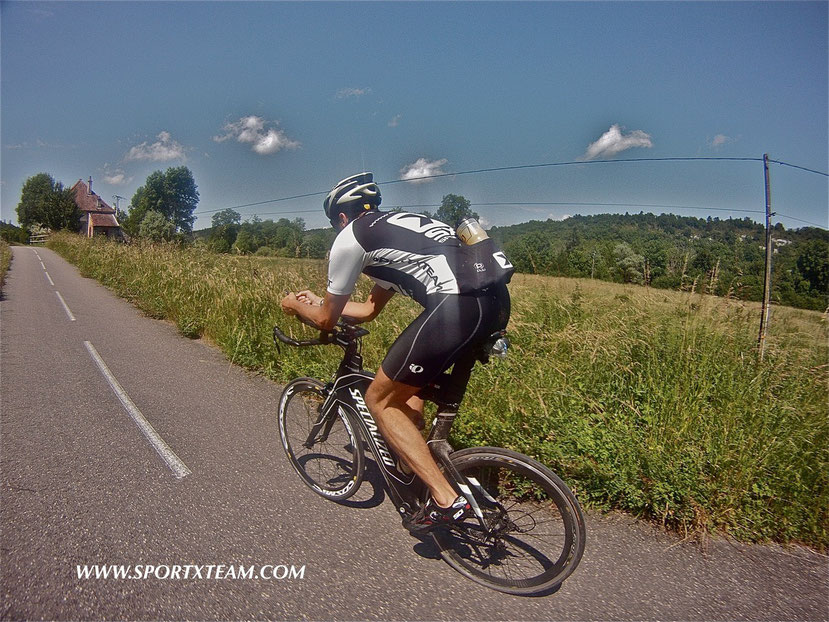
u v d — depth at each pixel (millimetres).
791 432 3273
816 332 4566
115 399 4742
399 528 2850
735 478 3004
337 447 3180
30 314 9180
